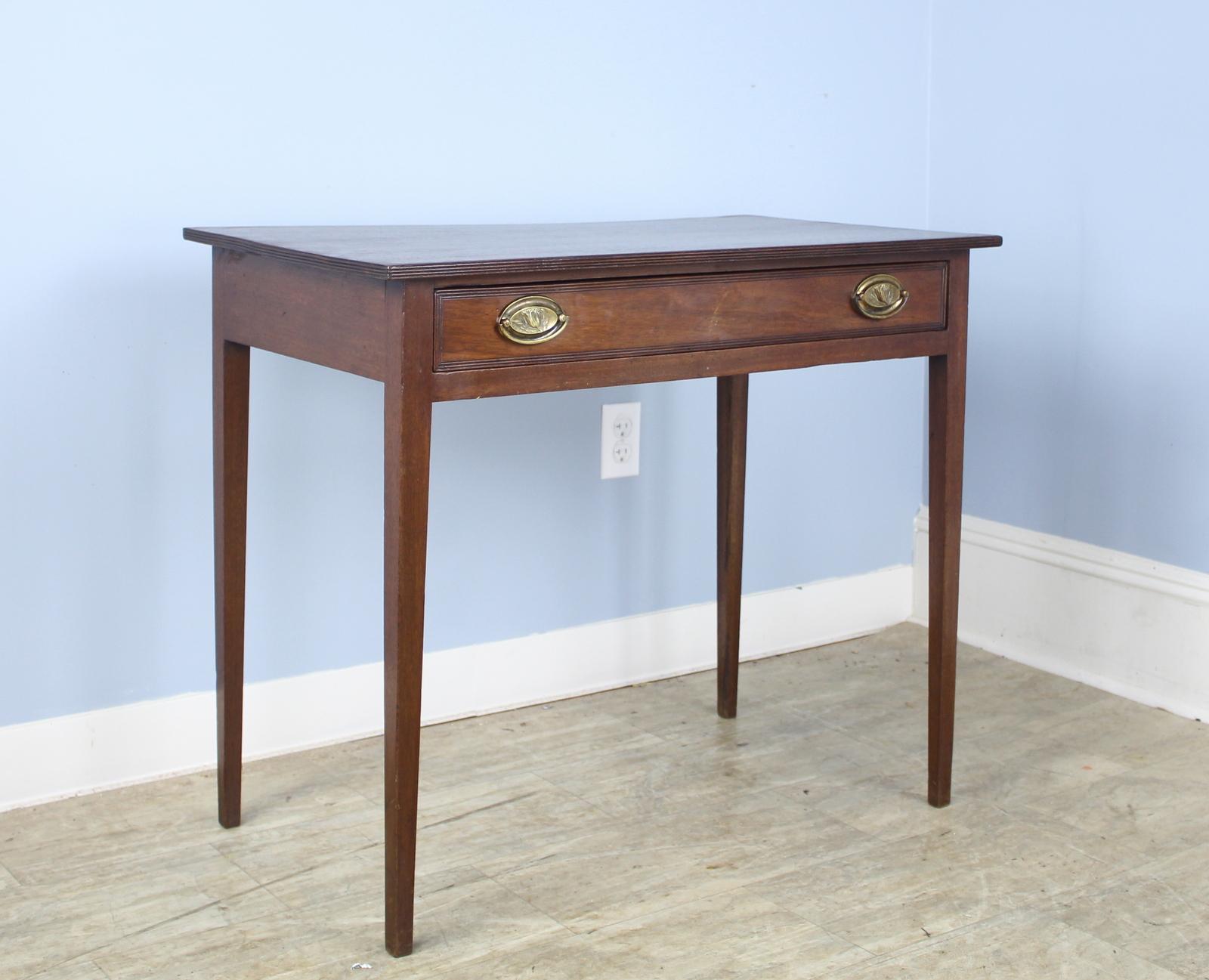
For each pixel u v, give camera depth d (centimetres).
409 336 131
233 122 180
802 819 177
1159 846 170
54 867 162
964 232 235
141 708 186
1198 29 204
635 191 216
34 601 177
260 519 192
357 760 195
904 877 162
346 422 196
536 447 213
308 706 199
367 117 190
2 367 170
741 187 227
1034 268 232
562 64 205
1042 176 229
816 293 158
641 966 143
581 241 159
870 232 178
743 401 202
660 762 196
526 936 149
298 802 181
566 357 142
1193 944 148
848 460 249
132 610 184
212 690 192
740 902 156
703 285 150
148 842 169
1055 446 232
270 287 152
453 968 142
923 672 234
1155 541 219
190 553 188
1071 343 228
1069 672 231
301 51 183
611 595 226
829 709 217
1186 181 208
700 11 217
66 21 167
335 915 153
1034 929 150
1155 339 215
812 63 230
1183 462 213
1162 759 197
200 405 185
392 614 138
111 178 173
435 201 198
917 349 168
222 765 171
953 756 197
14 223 168
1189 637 213
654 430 225
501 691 216
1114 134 217
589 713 215
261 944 146
